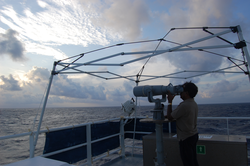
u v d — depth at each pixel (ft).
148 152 9.51
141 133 13.65
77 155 10.36
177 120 6.94
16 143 51.62
